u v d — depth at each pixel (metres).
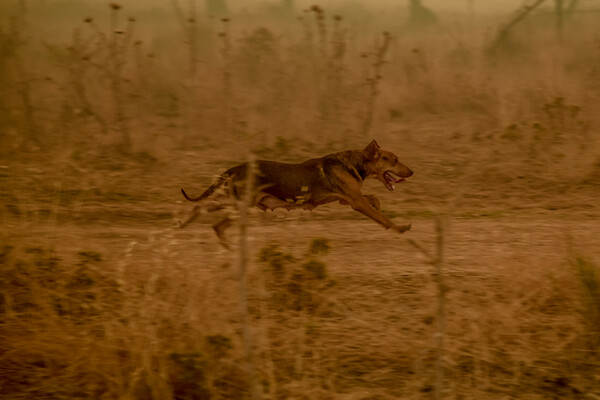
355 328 17.12
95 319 16.56
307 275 18.31
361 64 49.69
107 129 36.12
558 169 32.69
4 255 18.50
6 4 53.88
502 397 14.40
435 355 15.71
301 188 22.66
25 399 14.10
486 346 15.79
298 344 15.95
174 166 33.38
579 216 27.80
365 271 21.09
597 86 46.00
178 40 57.97
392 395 14.37
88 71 46.81
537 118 39.38
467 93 45.50
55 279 18.17
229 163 34.41
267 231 25.39
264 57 50.03
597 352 15.66
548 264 19.42
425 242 24.27
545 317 17.59
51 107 40.19
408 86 46.50
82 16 82.75
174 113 42.06
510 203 29.66
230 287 17.48
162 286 17.98
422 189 31.55
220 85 45.28
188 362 13.88
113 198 28.94
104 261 19.67
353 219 27.38
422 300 18.78
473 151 36.00
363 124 39.06
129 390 13.71
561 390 14.70
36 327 16.28
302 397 14.02
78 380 14.58
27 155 32.22
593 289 16.62
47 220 24.89
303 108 40.81
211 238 24.19
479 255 22.67
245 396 14.00
